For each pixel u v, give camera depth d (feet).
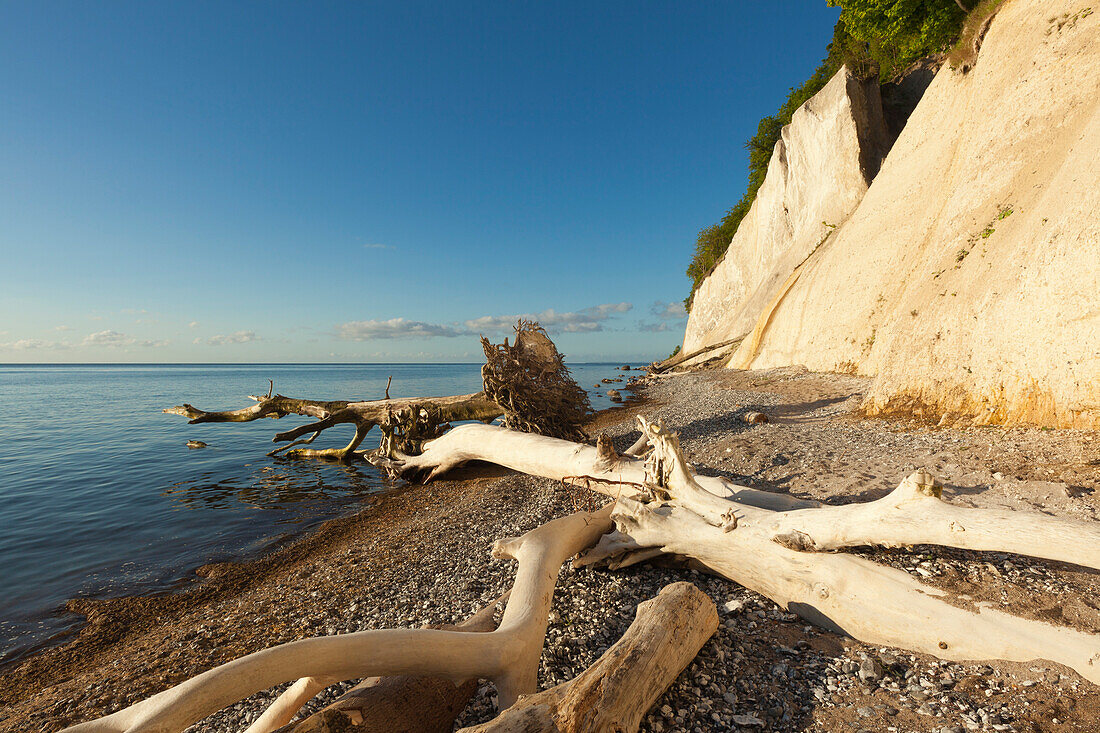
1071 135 32.91
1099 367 24.66
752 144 180.14
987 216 37.29
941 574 15.56
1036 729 10.11
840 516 15.74
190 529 35.76
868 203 75.46
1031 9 45.19
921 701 11.41
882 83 114.83
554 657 15.17
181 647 20.59
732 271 162.81
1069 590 14.01
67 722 16.43
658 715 11.61
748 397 67.15
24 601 25.50
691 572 19.84
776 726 11.27
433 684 12.46
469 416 52.90
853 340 67.67
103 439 77.71
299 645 11.14
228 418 55.62
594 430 68.18
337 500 42.93
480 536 29.27
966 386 32.50
